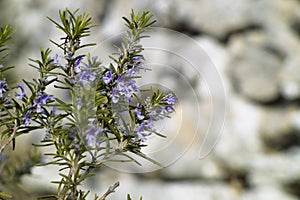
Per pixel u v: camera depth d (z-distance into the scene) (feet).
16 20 10.23
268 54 8.92
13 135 2.18
